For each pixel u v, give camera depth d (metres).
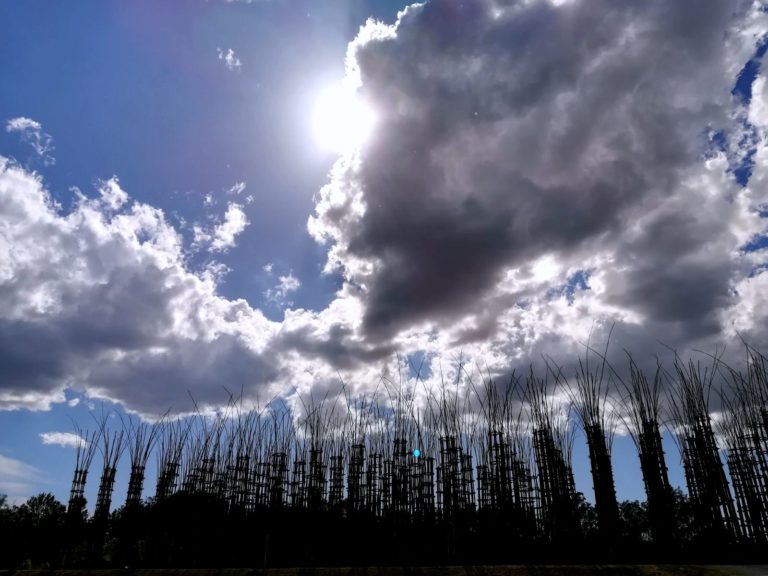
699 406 15.21
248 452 18.05
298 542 16.67
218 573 14.33
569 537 15.11
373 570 13.70
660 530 14.68
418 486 16.00
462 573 12.85
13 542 17.67
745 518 14.05
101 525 17.12
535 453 16.12
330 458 17.61
